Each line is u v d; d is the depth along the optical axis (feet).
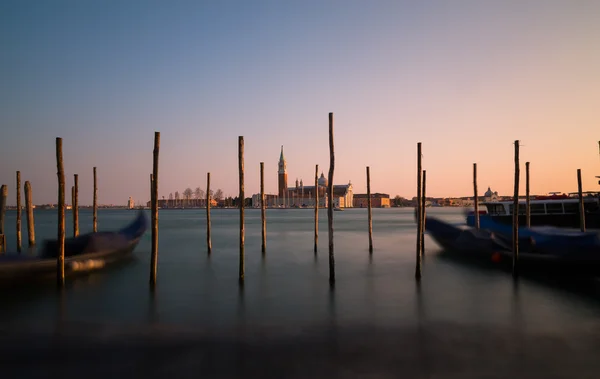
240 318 45.78
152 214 61.82
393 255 99.35
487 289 59.62
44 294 56.95
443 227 93.91
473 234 84.12
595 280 64.08
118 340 38.63
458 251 88.94
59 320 45.11
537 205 132.05
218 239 145.79
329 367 32.45
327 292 58.85
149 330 41.52
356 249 113.19
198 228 216.13
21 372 31.94
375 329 41.63
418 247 66.85
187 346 36.96
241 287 62.44
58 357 34.68
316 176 105.70
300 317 46.11
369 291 59.31
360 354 34.96
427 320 44.78
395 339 38.65
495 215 135.74
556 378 30.78
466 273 72.28
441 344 37.35
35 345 37.42
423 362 33.37
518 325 42.91
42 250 73.67
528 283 63.10
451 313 47.57
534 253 69.51
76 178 104.27
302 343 37.63
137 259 93.15
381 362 33.35
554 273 67.15
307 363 33.22
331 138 60.54
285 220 325.21
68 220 339.16
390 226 235.61
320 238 151.12
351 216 426.92
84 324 43.62
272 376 30.96
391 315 46.83
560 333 40.37
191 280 67.72
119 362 33.63
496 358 34.24
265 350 35.94
